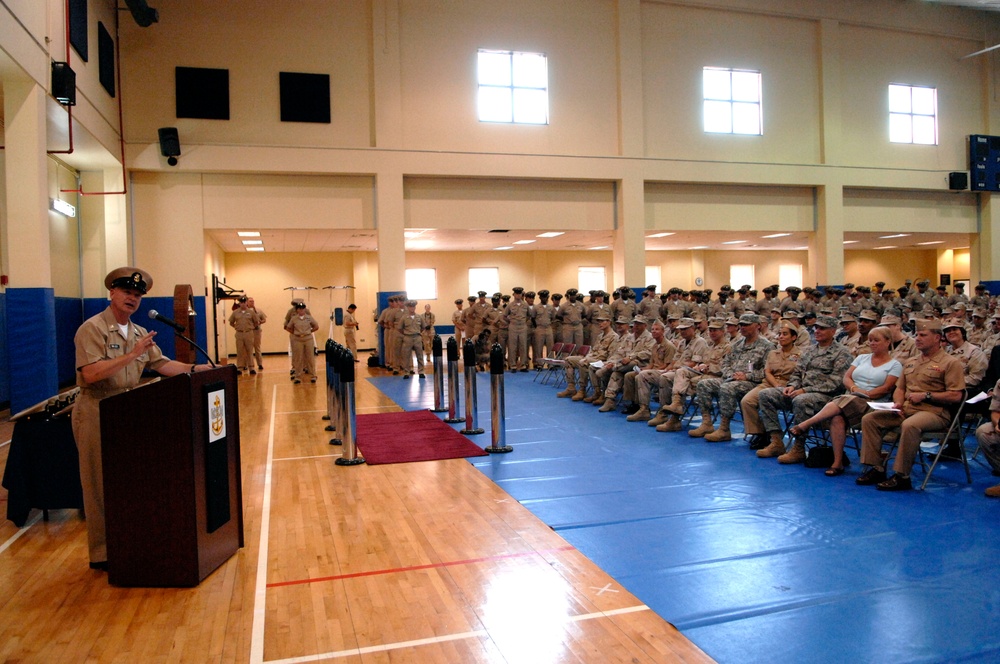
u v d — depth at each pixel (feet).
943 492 17.28
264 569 12.97
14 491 16.24
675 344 29.40
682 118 56.39
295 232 52.39
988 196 64.64
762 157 58.34
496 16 52.39
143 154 45.80
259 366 53.16
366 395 38.42
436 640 10.10
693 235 63.72
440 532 14.97
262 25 48.47
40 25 29.30
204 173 47.57
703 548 13.70
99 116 38.99
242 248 66.85
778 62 58.65
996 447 17.43
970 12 63.57
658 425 26.73
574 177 53.42
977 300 51.78
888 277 91.56
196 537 12.16
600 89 54.49
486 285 79.51
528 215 53.83
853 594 11.41
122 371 13.21
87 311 45.52
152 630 10.54
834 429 19.33
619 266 55.21
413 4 50.88
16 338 29.17
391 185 49.83
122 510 12.25
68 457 16.38
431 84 51.29
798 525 14.97
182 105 46.98
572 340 49.14
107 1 42.60
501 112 52.65
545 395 36.99
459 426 27.81
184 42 47.14
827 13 59.06
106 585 12.41
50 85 30.42
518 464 21.21
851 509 16.02
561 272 81.05
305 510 16.81
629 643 9.90
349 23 49.88
